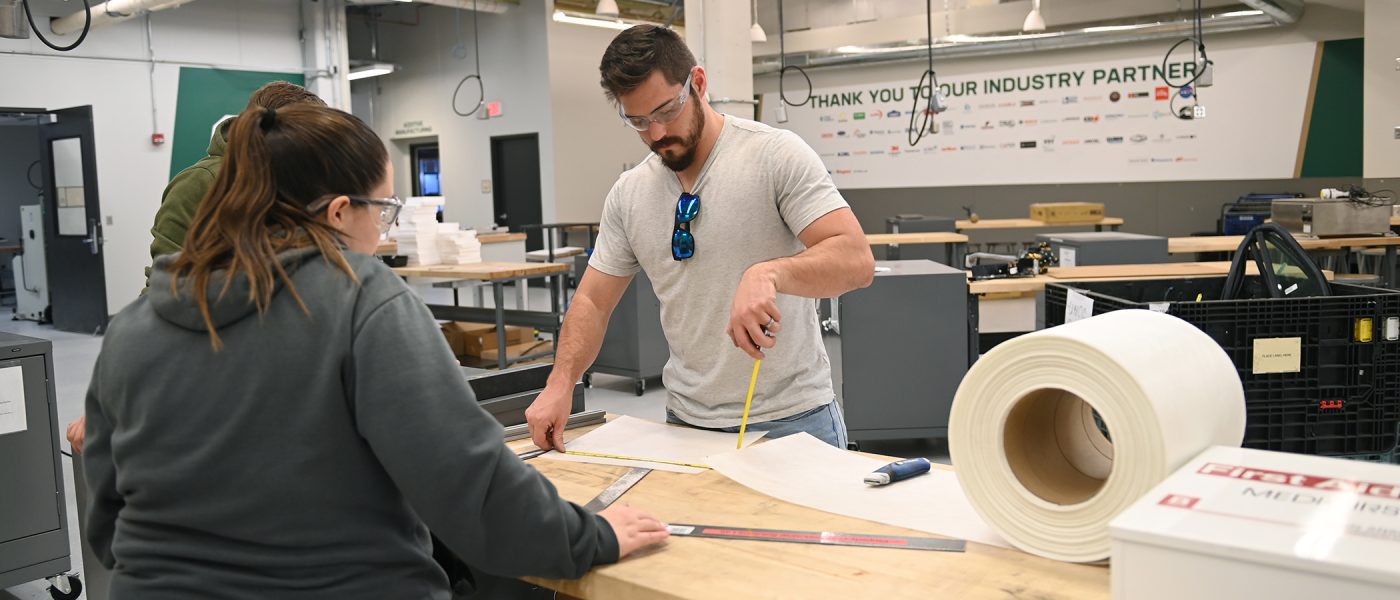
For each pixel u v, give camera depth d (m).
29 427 2.88
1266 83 9.88
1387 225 6.32
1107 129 10.57
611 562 1.12
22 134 13.16
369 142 1.08
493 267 6.10
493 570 1.04
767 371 1.78
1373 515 0.80
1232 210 9.67
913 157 11.51
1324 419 1.73
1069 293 2.07
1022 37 10.43
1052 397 1.22
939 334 4.21
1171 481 0.91
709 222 1.74
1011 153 11.02
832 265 1.55
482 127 11.83
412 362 0.97
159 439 0.99
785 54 11.33
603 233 1.91
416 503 0.98
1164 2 10.28
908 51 10.84
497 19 11.45
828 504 1.30
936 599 0.99
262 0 10.40
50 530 2.94
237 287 0.97
